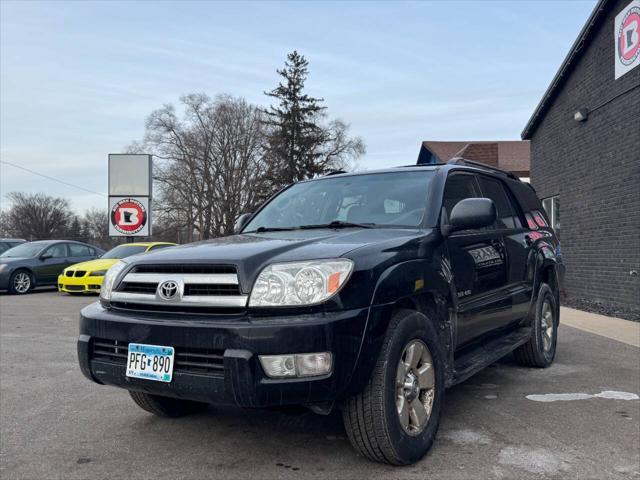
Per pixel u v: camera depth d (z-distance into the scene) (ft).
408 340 10.28
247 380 8.86
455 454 10.85
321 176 16.34
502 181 17.94
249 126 199.11
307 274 9.27
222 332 9.09
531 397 14.90
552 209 44.68
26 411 14.05
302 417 13.33
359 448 10.03
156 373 9.69
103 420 13.28
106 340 10.65
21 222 316.40
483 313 13.82
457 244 12.93
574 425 12.59
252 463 10.52
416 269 10.73
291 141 168.14
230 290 9.51
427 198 13.01
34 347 22.93
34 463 10.66
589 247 37.11
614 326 27.35
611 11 33.81
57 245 53.83
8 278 49.26
